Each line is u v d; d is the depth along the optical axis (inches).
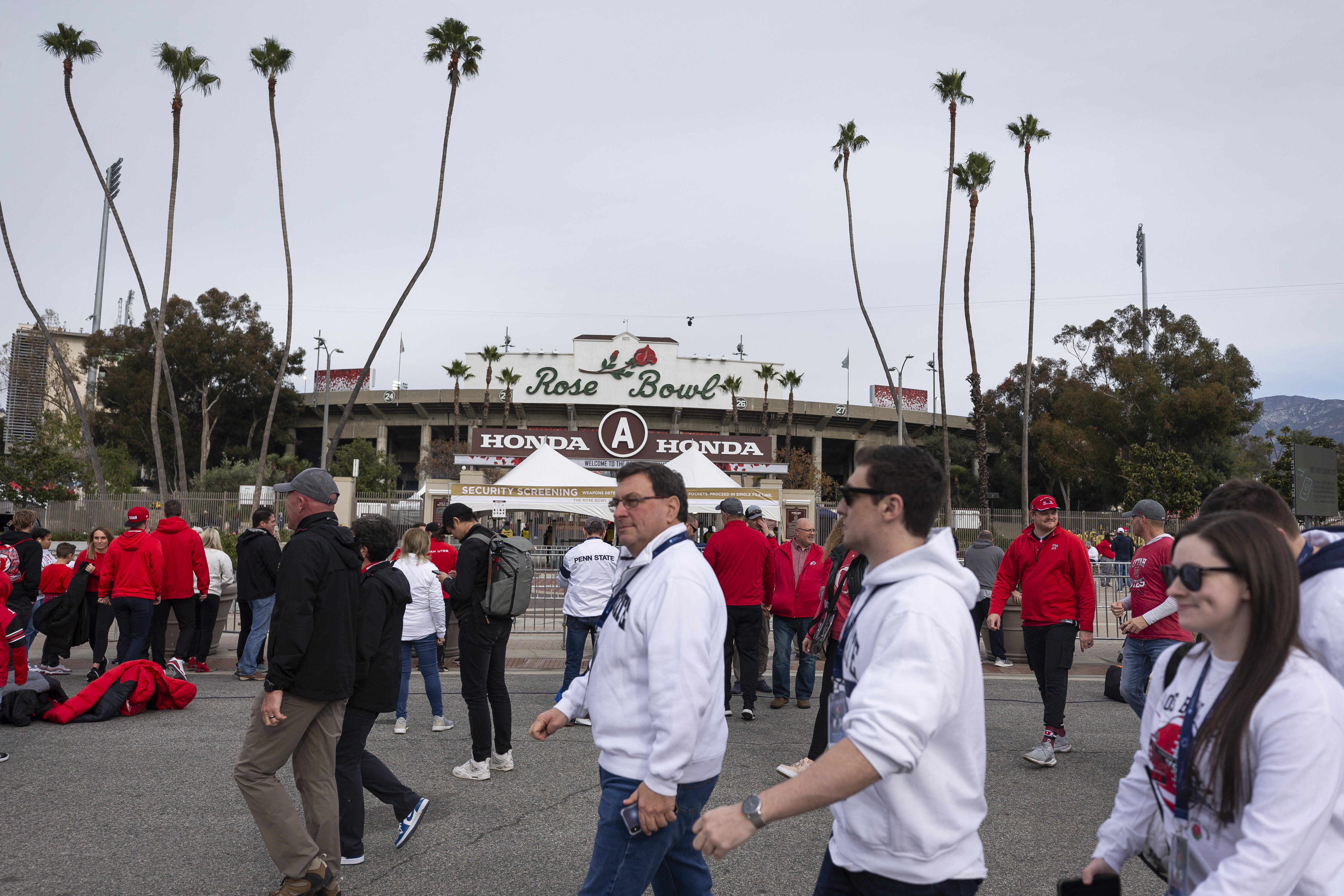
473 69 1067.9
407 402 2613.2
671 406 2561.5
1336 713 66.0
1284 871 62.8
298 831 146.4
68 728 270.2
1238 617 70.4
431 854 171.5
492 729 226.7
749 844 177.6
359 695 166.9
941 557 77.0
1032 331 1195.3
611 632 109.3
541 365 2566.4
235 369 2095.2
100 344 2113.7
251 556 352.5
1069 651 238.7
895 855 74.5
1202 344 1763.0
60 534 932.0
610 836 104.7
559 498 818.8
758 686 354.3
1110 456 1777.8
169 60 999.6
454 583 222.4
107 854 169.6
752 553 302.5
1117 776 227.5
